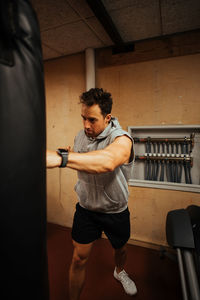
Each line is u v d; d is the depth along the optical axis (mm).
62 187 2348
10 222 345
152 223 1908
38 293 397
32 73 368
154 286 1390
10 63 335
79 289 1104
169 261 1675
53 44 1925
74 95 2195
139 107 1917
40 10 1403
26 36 360
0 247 332
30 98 365
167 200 1843
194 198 1745
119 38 1720
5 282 338
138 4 1347
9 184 343
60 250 1827
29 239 376
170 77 1789
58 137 2334
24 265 366
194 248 901
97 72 2068
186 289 775
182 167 1882
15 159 349
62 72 2242
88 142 1090
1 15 323
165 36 1772
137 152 2049
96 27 1635
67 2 1323
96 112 895
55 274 1505
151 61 1844
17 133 349
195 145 1825
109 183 1034
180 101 1770
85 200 1126
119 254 1284
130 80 1935
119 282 1428
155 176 1953
